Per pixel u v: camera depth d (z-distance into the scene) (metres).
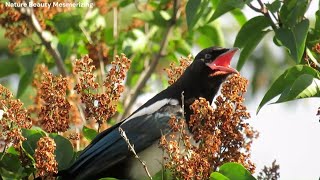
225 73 13.75
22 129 12.07
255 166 11.70
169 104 13.52
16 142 11.77
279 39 12.77
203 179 11.31
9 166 12.00
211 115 11.62
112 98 12.40
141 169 13.07
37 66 16.45
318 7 13.37
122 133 11.63
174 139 12.84
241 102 11.69
